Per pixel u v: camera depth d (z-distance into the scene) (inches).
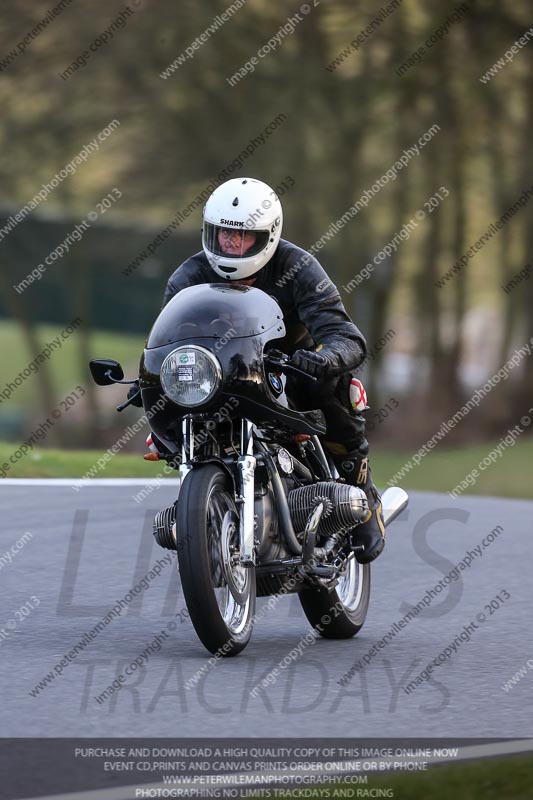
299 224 3558.1
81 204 3878.0
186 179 3641.7
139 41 3378.4
